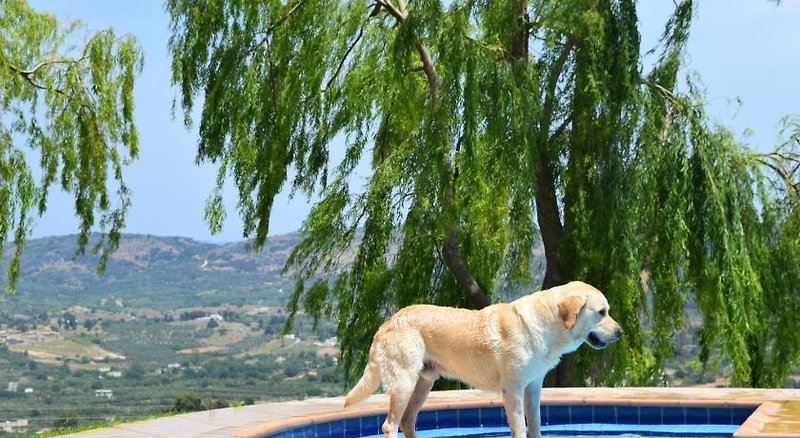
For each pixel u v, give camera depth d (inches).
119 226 693.9
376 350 271.4
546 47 629.3
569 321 251.8
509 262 646.5
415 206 619.2
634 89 589.0
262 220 654.5
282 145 649.0
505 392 257.0
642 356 589.0
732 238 594.6
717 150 604.4
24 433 414.6
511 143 558.6
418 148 586.2
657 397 388.5
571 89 618.2
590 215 595.5
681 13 626.8
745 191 626.2
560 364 630.5
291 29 643.5
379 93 662.5
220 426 313.9
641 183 577.0
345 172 683.4
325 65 663.1
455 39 560.1
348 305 657.6
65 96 676.7
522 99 568.4
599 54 593.6
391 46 642.2
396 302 658.8
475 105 553.6
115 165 689.6
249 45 636.7
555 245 645.9
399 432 350.9
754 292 596.4
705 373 626.5
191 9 634.8
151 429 308.3
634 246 577.0
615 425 374.9
